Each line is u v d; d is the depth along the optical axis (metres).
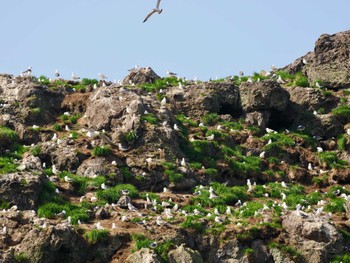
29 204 50.12
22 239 46.84
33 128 59.12
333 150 61.53
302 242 48.00
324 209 52.91
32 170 52.72
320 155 60.16
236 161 58.47
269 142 60.53
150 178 55.00
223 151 59.19
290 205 53.44
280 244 48.12
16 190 50.28
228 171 57.56
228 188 55.31
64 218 49.47
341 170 58.12
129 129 57.56
